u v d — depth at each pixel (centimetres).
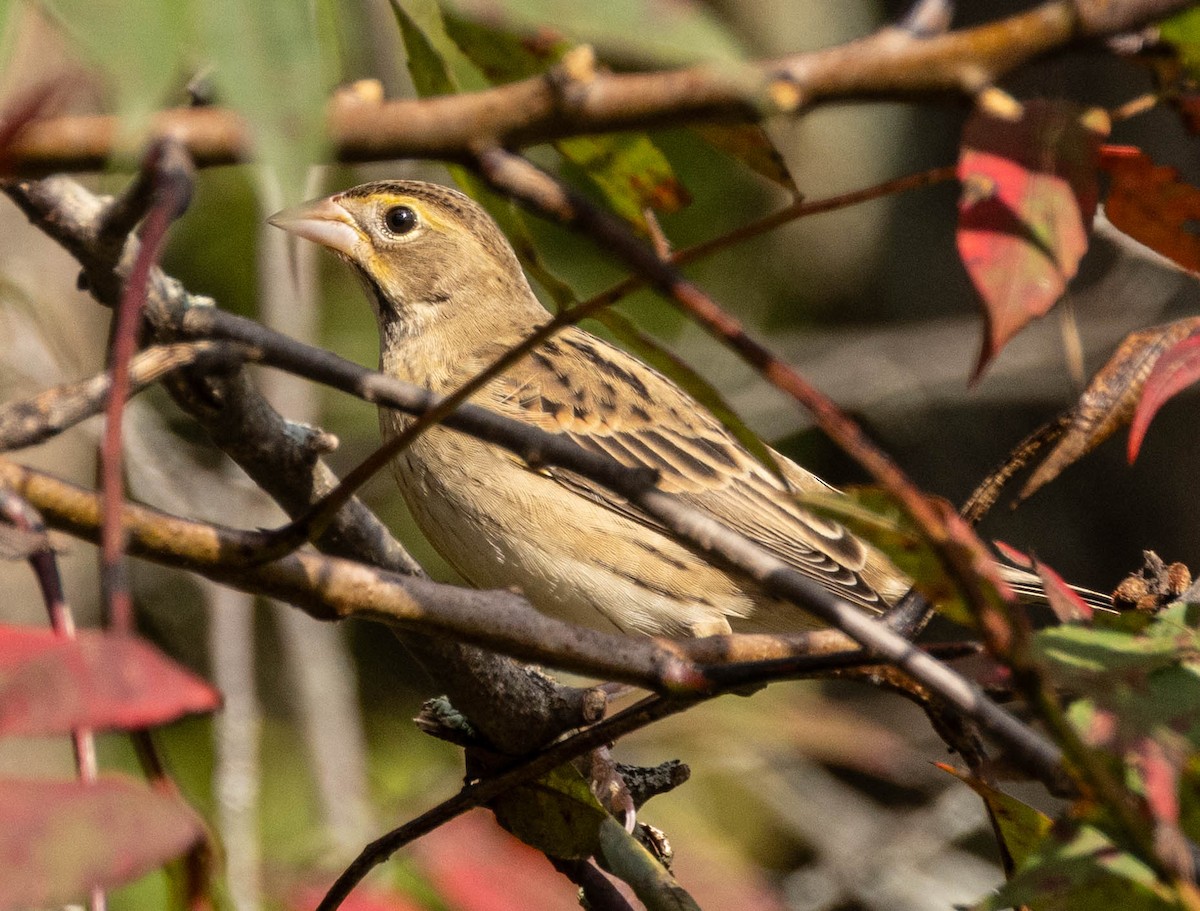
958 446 1773
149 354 371
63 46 291
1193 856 353
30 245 1189
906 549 346
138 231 489
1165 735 340
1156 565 509
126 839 211
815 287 1794
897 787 1673
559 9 250
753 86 255
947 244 1820
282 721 1307
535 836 578
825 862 1354
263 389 1176
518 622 407
